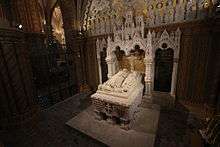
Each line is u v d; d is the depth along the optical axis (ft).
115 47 19.93
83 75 26.91
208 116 12.90
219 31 13.28
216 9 13.10
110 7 20.33
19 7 23.72
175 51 16.46
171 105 18.11
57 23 49.52
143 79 20.07
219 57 13.30
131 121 15.19
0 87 14.64
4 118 15.51
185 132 14.11
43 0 39.73
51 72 28.22
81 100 23.93
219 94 13.20
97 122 16.39
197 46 15.15
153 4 17.10
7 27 14.69
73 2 23.13
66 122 16.60
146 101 19.25
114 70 21.62
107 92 15.79
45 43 27.27
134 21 18.90
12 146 13.50
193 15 14.78
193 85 16.30
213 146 8.96
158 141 13.20
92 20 23.20
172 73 17.51
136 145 12.44
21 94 16.07
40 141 14.08
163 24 16.85
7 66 14.70
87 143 13.60
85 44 25.39
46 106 22.63
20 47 15.94
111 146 12.48
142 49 18.33
